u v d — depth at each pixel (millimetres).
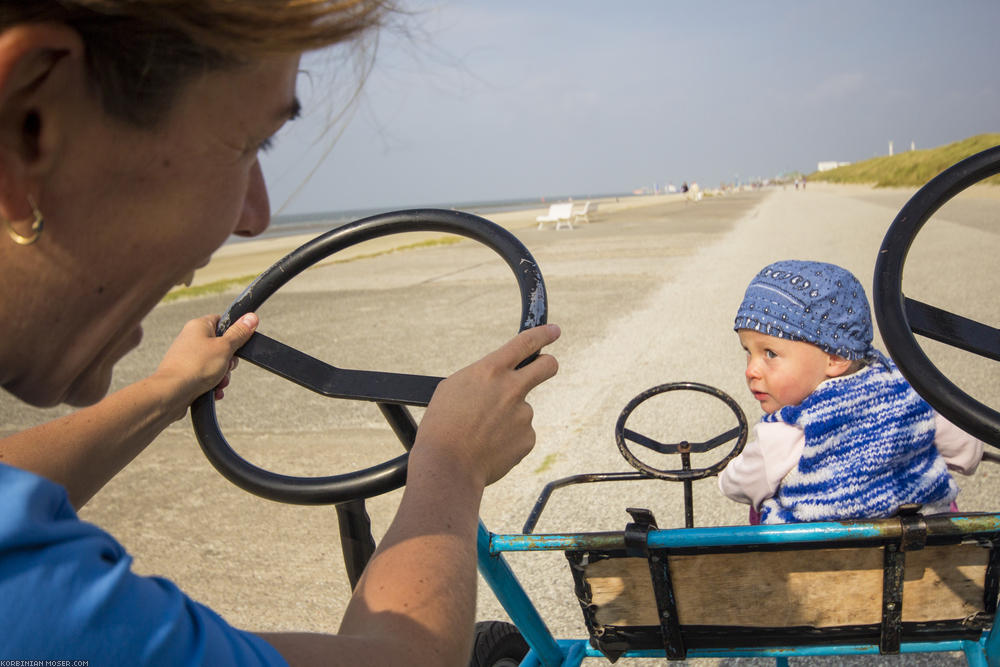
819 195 43844
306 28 540
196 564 3158
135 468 4273
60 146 500
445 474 720
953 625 1300
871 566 1268
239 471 1007
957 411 928
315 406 5246
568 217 24766
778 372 1711
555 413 4660
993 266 8188
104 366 648
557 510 3381
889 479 1570
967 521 1162
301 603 2834
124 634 474
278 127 628
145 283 585
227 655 519
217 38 512
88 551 484
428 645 611
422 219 1182
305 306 9688
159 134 533
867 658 2363
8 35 451
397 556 658
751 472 1697
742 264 10539
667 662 2404
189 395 1127
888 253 1058
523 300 968
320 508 3662
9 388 589
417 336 7203
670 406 4613
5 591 447
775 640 1374
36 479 488
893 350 987
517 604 1460
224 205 600
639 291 8875
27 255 520
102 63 494
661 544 1260
